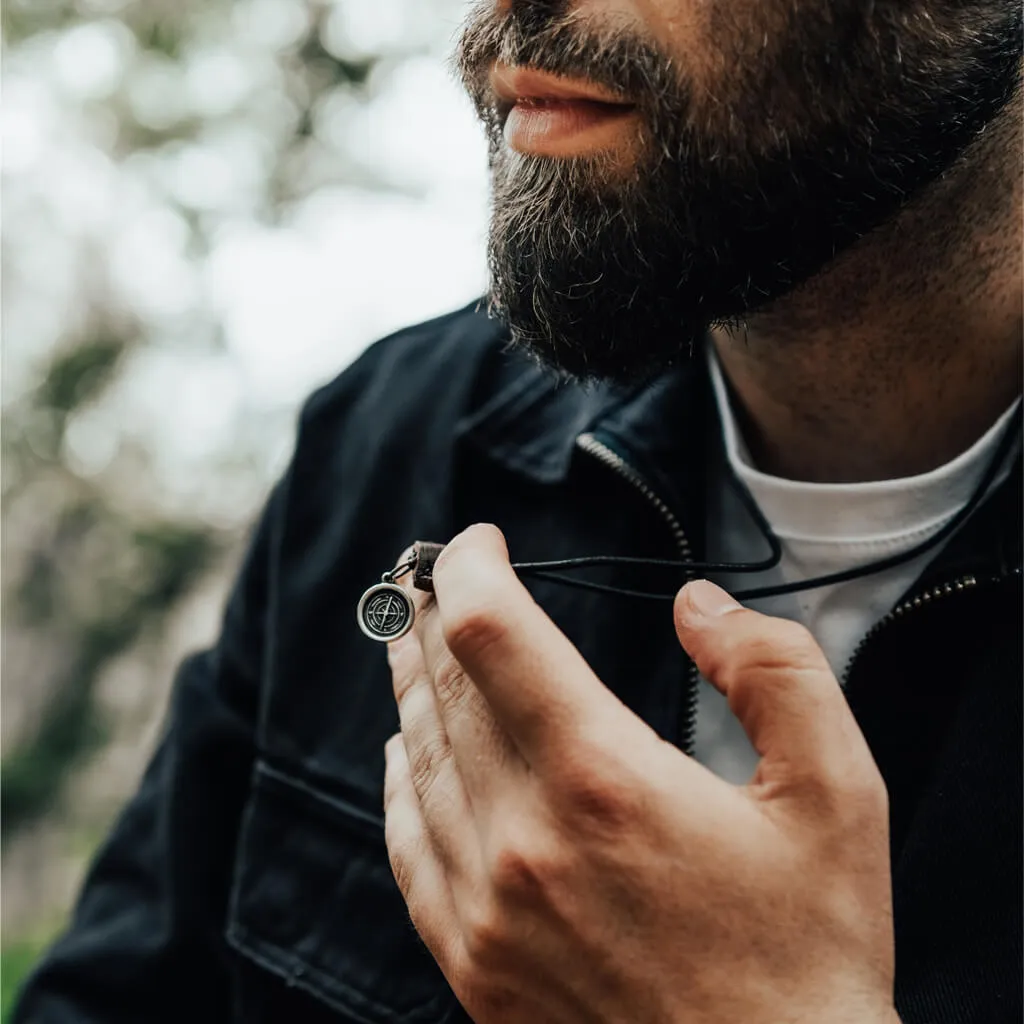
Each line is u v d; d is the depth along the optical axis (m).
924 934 0.77
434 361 1.18
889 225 0.77
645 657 0.94
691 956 0.56
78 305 8.27
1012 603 0.81
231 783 1.20
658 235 0.72
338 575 1.13
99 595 8.34
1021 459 0.83
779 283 0.75
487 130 0.80
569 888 0.57
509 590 0.59
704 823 0.56
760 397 0.91
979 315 0.83
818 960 0.56
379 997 0.98
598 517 0.99
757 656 0.59
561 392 1.06
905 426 0.88
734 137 0.70
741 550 0.94
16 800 8.32
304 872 1.05
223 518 8.23
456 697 0.64
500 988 0.61
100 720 8.47
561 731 0.57
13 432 8.33
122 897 1.21
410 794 0.72
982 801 0.78
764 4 0.69
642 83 0.70
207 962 1.15
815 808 0.57
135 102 7.44
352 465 1.18
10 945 7.09
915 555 0.83
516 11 0.72
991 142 0.78
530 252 0.75
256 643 1.21
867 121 0.71
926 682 0.83
